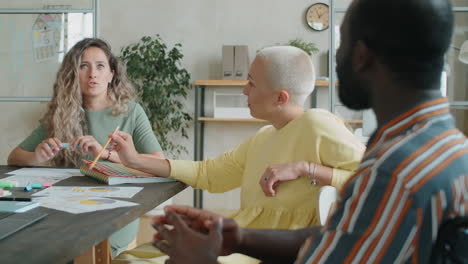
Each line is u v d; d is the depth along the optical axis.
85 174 1.71
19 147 2.13
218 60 4.88
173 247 0.72
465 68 3.06
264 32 4.85
